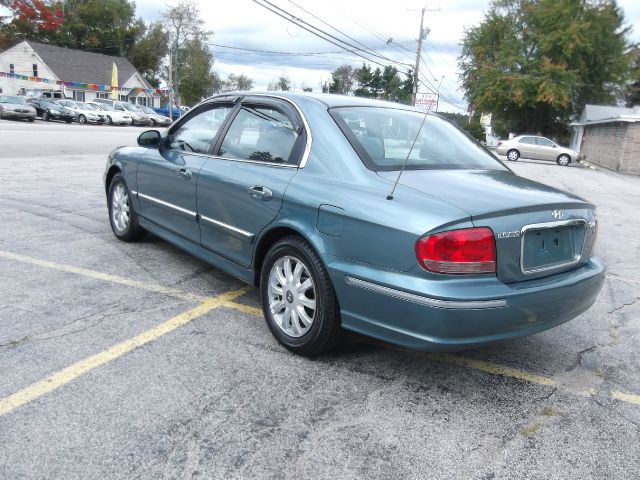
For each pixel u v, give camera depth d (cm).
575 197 349
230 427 278
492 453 271
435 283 282
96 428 270
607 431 294
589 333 430
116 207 594
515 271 301
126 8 7469
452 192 308
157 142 509
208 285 478
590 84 4588
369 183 322
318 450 264
